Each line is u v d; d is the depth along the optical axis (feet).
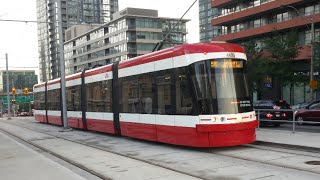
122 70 55.67
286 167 30.78
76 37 417.08
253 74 139.64
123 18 330.95
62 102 81.76
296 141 42.70
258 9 172.14
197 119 39.70
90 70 68.90
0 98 310.86
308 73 143.02
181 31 343.26
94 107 66.44
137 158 38.60
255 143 44.55
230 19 190.39
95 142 54.60
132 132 52.80
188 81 40.86
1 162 39.63
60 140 59.57
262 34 171.32
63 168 34.81
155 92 46.80
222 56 40.96
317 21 142.00
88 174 31.76
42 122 106.01
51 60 347.97
